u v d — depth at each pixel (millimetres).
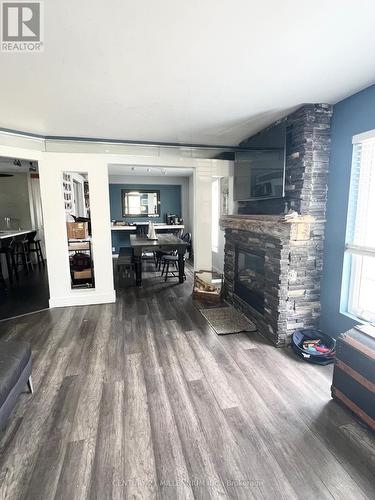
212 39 1520
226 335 2822
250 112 2662
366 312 2324
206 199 4180
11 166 5723
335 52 1647
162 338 2758
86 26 1396
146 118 2848
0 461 1417
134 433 1592
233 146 4109
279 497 1237
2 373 1561
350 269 2434
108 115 2750
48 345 2623
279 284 2535
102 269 3742
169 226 7305
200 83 2068
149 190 7695
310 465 1393
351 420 1688
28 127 3098
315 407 1798
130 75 1931
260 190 3105
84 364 2299
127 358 2391
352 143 2275
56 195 3475
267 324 2746
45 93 2211
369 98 2113
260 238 2871
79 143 3555
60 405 1821
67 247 3613
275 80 2020
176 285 4660
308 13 1309
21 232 5496
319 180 2521
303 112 2473
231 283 3707
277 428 1626
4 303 3789
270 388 1985
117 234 7633
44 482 1310
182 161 3971
